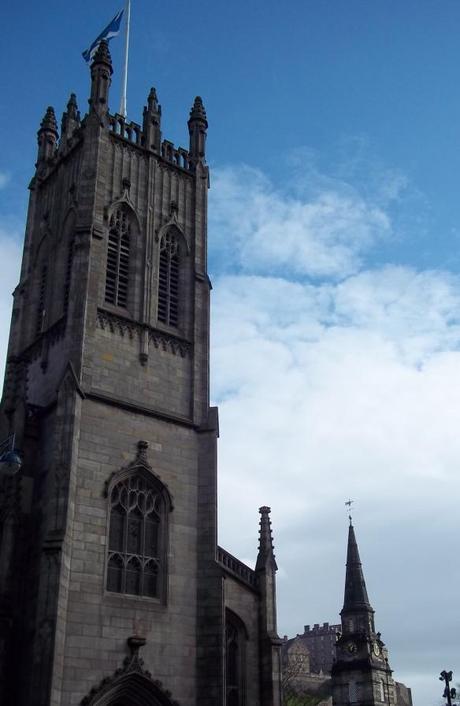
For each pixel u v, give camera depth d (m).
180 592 55.03
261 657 57.72
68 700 47.19
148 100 71.88
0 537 51.41
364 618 157.75
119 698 50.62
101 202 64.06
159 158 70.00
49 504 50.88
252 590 59.50
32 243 70.88
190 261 68.19
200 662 53.56
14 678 48.72
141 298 63.09
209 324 66.44
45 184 72.94
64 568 49.12
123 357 59.88
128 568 53.66
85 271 59.81
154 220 67.06
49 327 62.00
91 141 65.62
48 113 76.94
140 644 50.94
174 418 60.19
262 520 62.62
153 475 57.16
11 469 41.81
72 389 54.50
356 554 167.88
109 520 53.72
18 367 58.12
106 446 55.75
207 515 58.22
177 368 62.81
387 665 155.00
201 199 71.62
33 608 49.56
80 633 49.25
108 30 75.88
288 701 133.75
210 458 60.28
